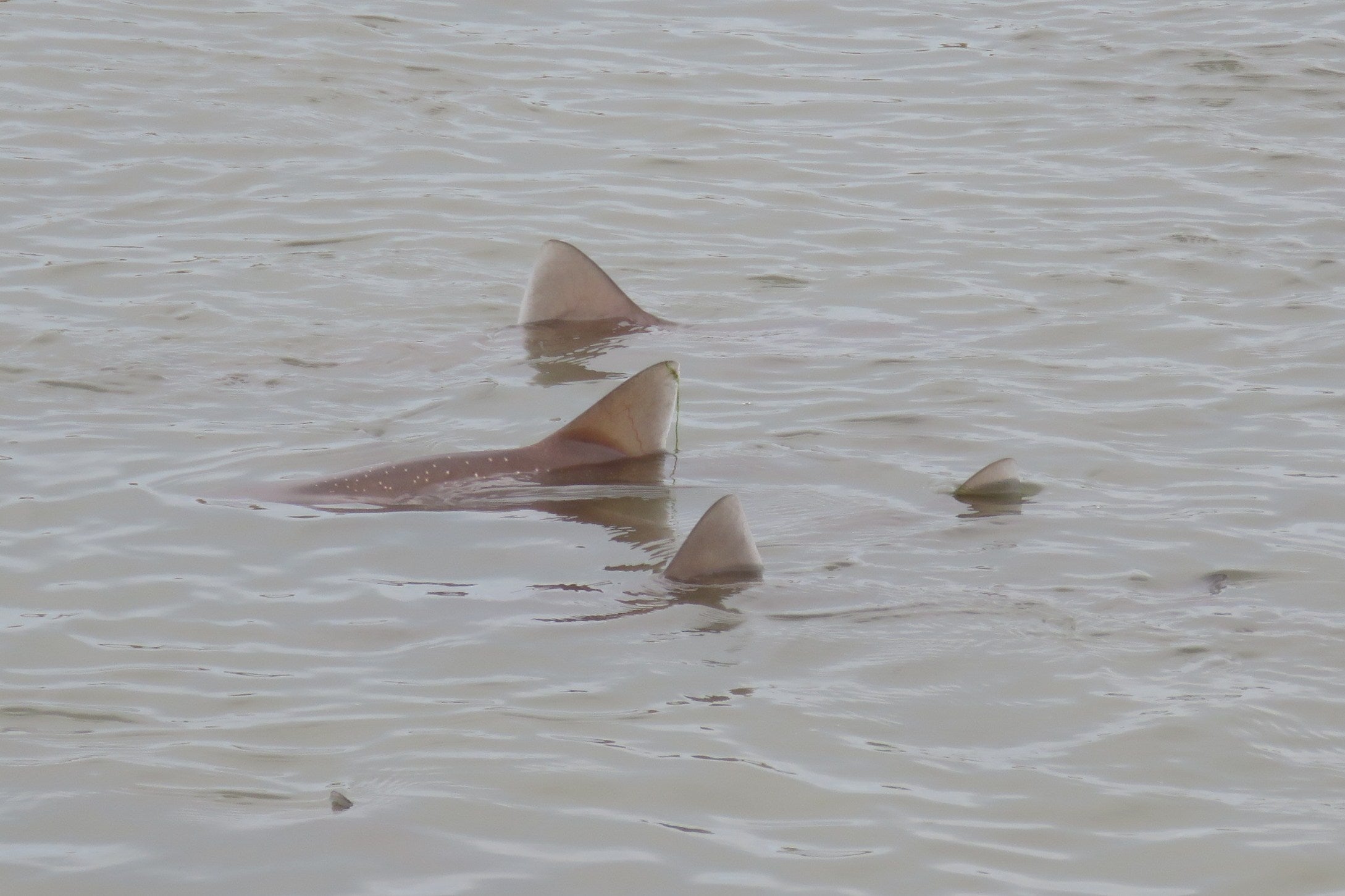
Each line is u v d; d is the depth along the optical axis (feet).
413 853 59.57
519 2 232.53
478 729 68.59
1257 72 202.80
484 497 94.43
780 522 91.20
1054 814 63.05
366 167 168.04
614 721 69.41
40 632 78.02
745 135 182.09
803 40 220.02
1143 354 122.31
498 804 62.85
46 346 118.73
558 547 87.81
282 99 185.98
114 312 127.13
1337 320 128.67
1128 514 92.68
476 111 187.11
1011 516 92.27
